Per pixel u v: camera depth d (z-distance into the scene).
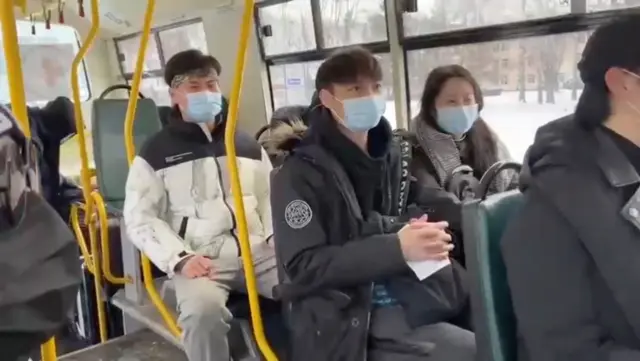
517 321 1.41
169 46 6.47
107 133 3.49
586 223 1.25
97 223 3.41
